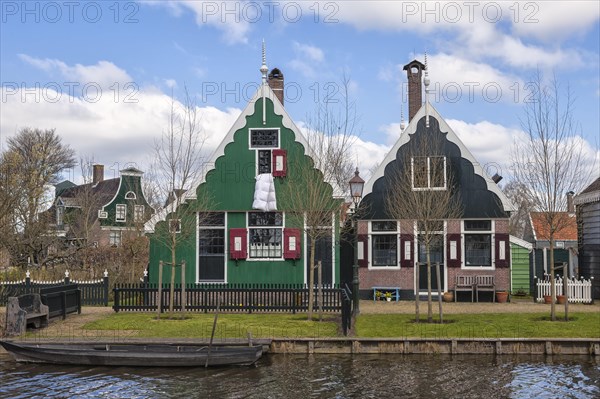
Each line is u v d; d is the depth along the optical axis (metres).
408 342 17.03
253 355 15.69
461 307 23.84
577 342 16.78
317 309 22.25
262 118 26.06
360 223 27.31
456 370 15.19
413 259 26.92
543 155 20.31
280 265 25.73
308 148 25.69
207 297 22.52
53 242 40.09
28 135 52.31
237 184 26.00
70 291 21.86
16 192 27.00
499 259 26.34
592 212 28.58
